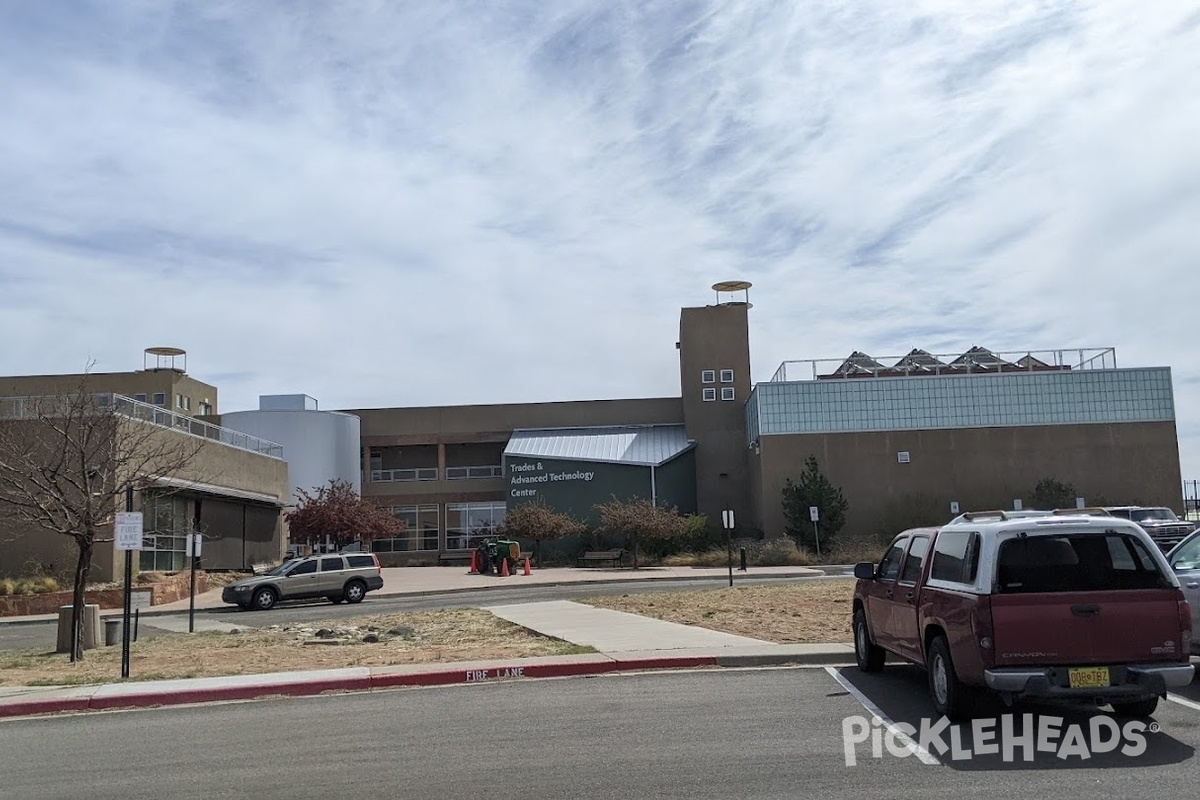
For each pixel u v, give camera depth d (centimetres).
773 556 4459
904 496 5006
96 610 1922
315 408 6144
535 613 2236
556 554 5356
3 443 2517
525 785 775
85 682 1377
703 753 866
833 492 4831
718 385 5866
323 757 896
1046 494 4878
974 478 5006
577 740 932
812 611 2016
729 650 1442
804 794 731
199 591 3522
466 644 1711
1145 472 4997
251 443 4612
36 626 2592
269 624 2442
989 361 5200
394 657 1549
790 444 5050
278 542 4922
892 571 1216
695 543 5025
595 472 5566
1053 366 5184
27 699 1226
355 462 5878
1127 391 5056
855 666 1351
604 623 1927
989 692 1016
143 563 3381
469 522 6234
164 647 1873
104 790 802
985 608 884
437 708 1130
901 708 1046
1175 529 2595
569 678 1326
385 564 5966
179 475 3559
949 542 1014
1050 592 886
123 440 2512
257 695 1267
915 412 5056
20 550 3134
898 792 732
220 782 816
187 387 6800
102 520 1861
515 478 5691
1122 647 877
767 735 931
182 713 1170
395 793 764
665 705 1097
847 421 5059
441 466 6278
